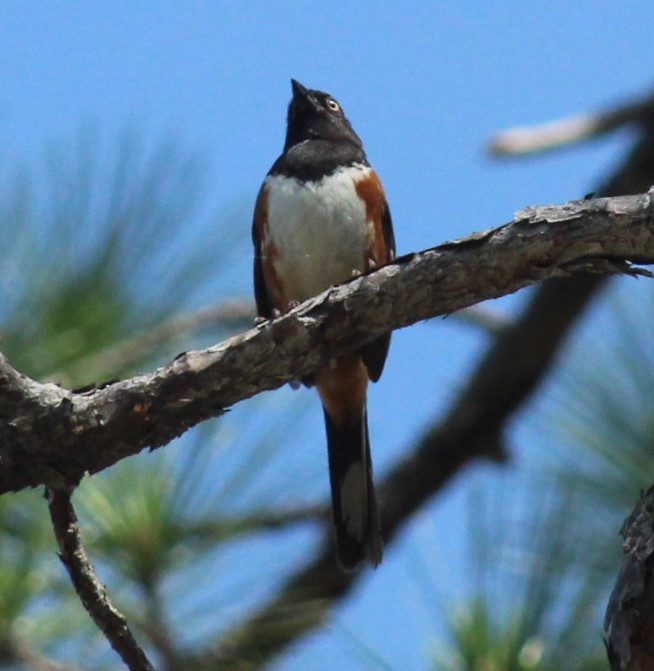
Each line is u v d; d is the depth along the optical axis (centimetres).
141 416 475
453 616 498
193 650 561
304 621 596
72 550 477
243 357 478
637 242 451
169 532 570
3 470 472
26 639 538
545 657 484
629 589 388
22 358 582
